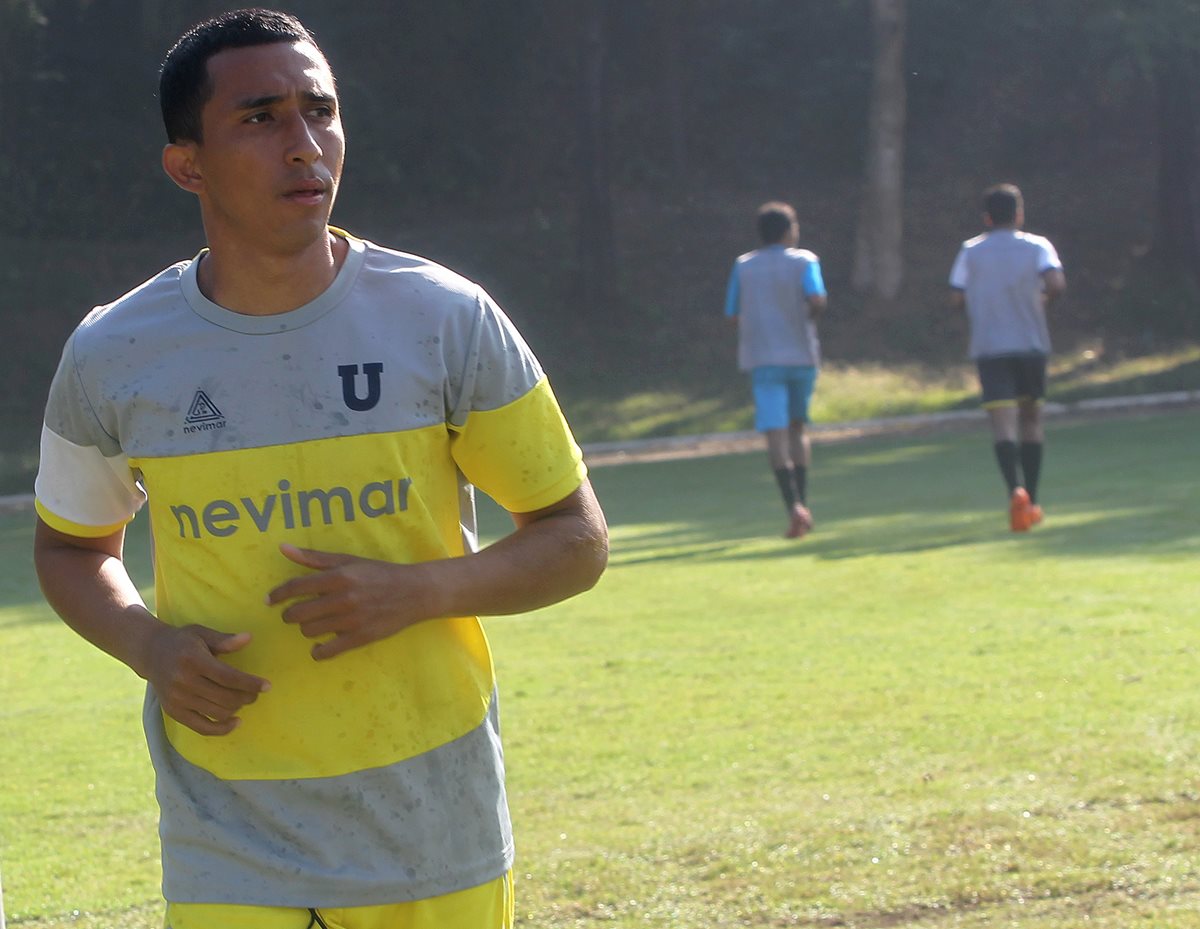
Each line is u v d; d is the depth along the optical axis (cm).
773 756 918
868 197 5022
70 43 5325
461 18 5622
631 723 1011
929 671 1109
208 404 409
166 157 419
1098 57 5141
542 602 431
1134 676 1055
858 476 2627
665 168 5788
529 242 5275
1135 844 738
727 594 1489
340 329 412
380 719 417
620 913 688
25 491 3506
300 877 413
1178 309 5022
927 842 755
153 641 412
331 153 412
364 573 395
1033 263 1831
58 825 866
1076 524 1811
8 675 1312
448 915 428
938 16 5831
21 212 5106
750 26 5931
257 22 405
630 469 3133
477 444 430
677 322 4941
